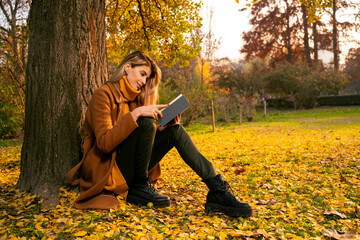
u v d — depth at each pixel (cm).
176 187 295
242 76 2845
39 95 250
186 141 213
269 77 2873
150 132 198
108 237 158
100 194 203
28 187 242
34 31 259
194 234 167
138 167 209
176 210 214
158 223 186
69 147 245
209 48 1936
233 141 794
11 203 209
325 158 469
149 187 218
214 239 163
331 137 766
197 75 2053
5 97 911
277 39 3894
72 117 248
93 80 264
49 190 231
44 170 240
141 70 217
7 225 175
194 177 353
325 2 616
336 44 3728
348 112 1939
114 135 187
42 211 197
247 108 1770
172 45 626
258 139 812
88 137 212
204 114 1659
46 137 244
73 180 220
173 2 579
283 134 920
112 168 202
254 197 256
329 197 258
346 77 2909
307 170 392
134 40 649
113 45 659
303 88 2553
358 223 194
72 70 251
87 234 164
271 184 316
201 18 605
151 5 590
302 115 1952
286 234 168
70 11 254
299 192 284
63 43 251
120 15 617
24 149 256
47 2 254
